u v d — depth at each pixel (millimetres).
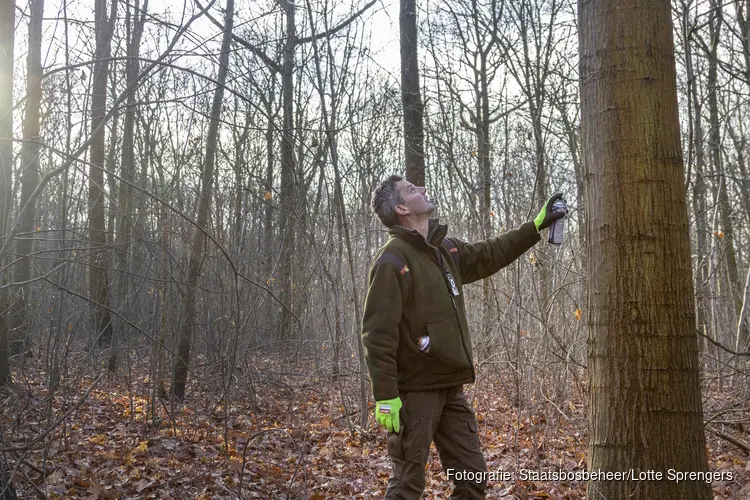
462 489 2695
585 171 2410
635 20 2279
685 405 2207
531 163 7828
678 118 2314
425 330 2660
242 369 6387
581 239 5867
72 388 5250
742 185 9062
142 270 6012
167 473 4520
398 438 2629
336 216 7613
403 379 2678
